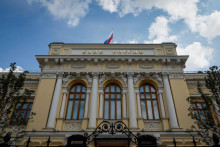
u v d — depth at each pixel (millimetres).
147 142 12586
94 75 19672
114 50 21609
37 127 16469
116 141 14992
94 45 21938
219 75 13742
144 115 18141
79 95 19250
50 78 19578
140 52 21500
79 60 20453
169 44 21922
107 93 19344
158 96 19031
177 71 20047
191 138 15812
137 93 18906
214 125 12969
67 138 14609
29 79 20906
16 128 17031
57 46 21812
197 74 21234
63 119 17375
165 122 17094
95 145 14102
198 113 18328
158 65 20469
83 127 16734
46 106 17719
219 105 13570
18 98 13445
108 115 18000
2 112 13648
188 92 19109
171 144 15570
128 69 20141
